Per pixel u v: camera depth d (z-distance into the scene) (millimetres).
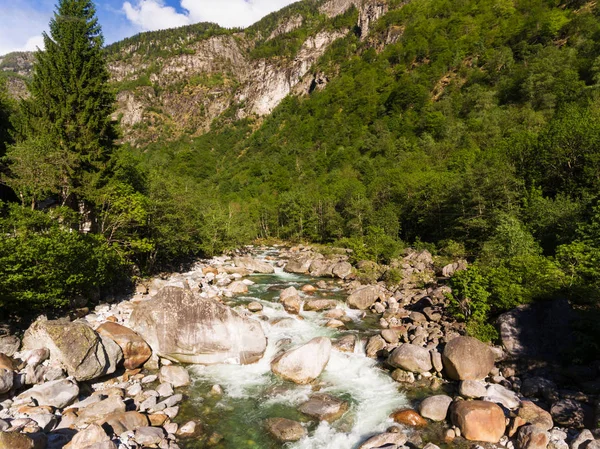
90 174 25812
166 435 10281
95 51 28781
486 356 13641
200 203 48844
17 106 33250
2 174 22203
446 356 13812
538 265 18172
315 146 138875
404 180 64812
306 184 107438
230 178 142625
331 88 168375
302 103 188000
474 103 101938
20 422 9414
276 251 56781
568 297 16625
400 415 11422
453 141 88250
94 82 28000
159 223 28938
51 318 16547
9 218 16438
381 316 21938
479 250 36438
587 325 14078
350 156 113812
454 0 167875
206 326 15336
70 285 17078
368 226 56719
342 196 77875
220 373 14578
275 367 14531
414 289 27047
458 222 43500
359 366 15250
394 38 178375
